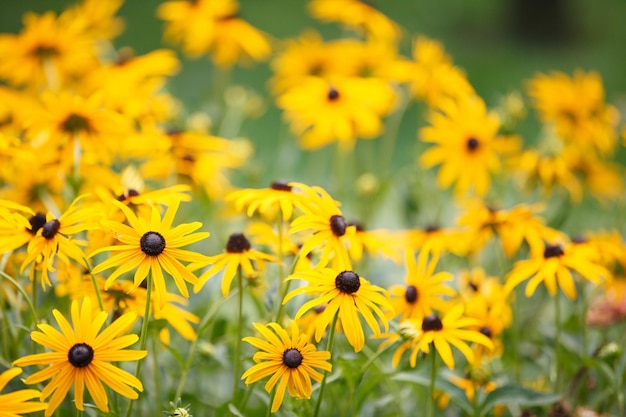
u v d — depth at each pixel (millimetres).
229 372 1647
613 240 1605
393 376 1455
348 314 1365
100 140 1578
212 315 1445
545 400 1462
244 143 1872
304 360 1354
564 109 1901
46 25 1824
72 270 1438
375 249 1510
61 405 1439
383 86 1790
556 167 1781
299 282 1503
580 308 1710
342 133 1751
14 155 1516
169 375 1570
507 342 1612
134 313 1327
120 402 1468
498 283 1698
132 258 1346
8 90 1681
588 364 1530
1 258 1462
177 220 1738
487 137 1792
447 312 1487
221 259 1429
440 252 1619
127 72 1796
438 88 1927
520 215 1604
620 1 7270
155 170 1661
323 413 1550
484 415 1516
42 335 1304
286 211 1430
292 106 1775
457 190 1820
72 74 1874
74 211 1396
